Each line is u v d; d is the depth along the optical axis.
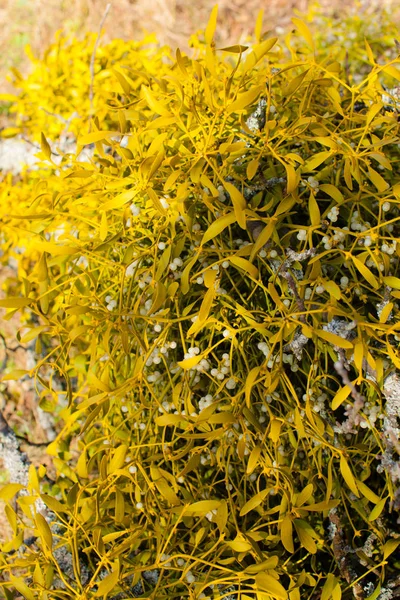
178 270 0.95
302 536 0.85
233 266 0.95
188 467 0.88
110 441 0.97
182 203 0.89
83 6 2.18
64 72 1.33
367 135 1.00
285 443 0.97
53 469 1.30
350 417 0.88
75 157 1.03
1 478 1.33
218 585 0.95
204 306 0.83
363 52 1.37
